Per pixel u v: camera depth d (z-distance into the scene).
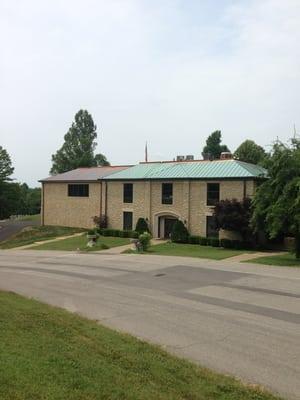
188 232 40.94
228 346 10.23
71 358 7.77
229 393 7.05
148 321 12.67
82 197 50.81
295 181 27.17
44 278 22.02
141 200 44.47
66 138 90.19
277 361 9.20
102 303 15.39
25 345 8.27
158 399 6.34
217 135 84.19
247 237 36.41
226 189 38.94
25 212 113.44
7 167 74.06
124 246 38.91
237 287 18.25
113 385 6.62
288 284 18.77
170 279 20.75
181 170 42.84
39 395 5.76
